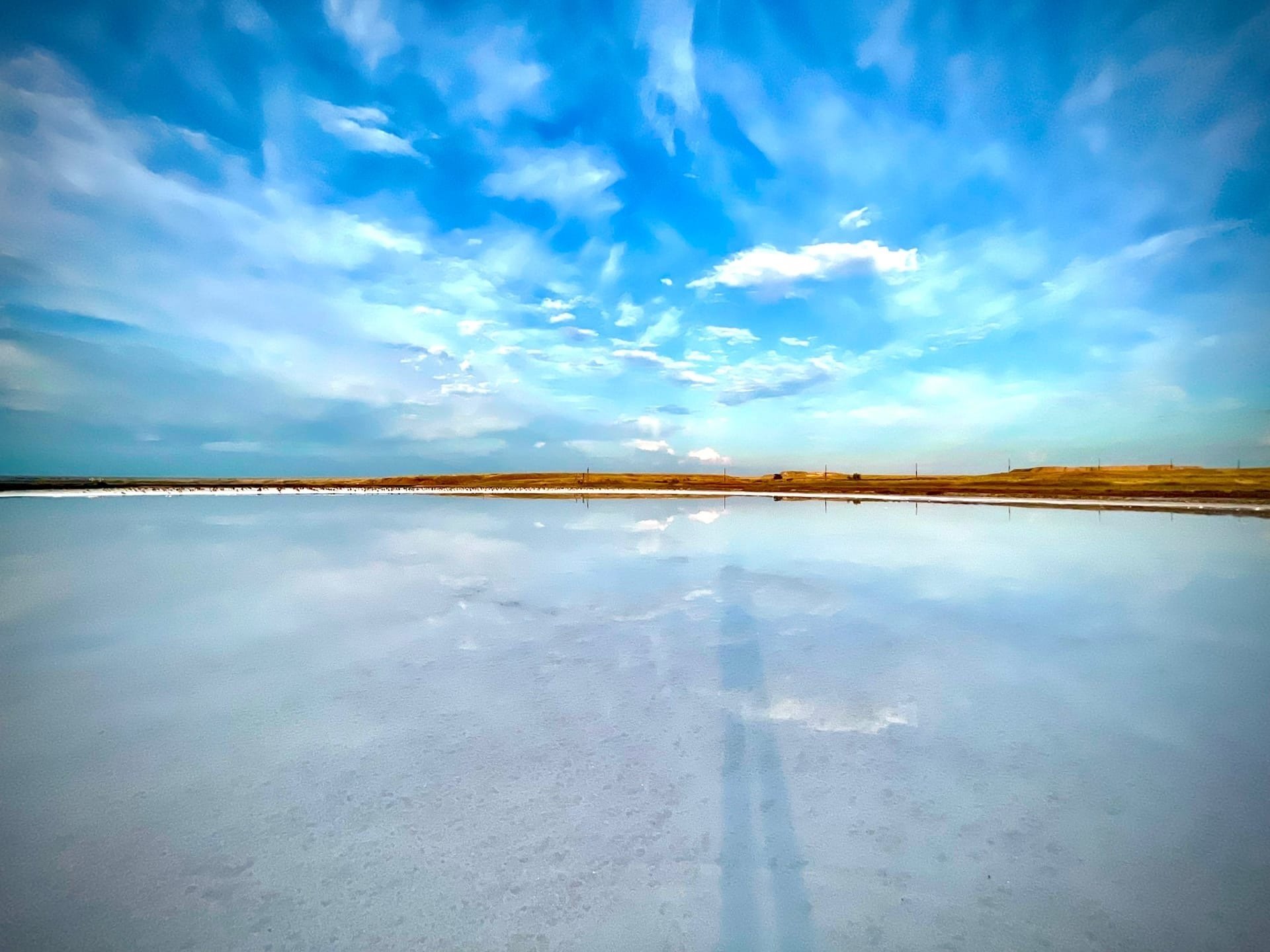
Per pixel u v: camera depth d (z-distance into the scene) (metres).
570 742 3.58
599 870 2.45
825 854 2.56
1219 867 2.45
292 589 8.00
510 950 2.05
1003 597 7.54
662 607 7.04
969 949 2.06
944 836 2.67
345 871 2.43
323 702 4.20
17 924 2.13
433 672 4.80
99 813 2.82
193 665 4.96
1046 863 2.49
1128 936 2.10
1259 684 4.53
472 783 3.11
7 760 3.34
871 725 3.83
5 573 9.20
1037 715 3.98
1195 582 8.45
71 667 4.91
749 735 3.68
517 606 7.09
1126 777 3.17
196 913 2.20
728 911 2.24
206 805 2.90
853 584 8.38
